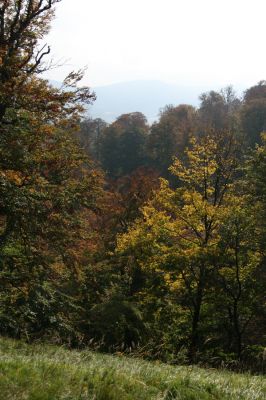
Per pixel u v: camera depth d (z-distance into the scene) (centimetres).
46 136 1577
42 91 1494
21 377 561
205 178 2267
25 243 1548
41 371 603
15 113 1497
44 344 1271
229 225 2050
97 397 564
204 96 10994
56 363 658
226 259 2066
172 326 2370
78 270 1712
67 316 1809
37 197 1477
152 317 2372
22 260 1591
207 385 688
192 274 2209
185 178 2306
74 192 1625
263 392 712
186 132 8156
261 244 2059
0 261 1518
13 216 1462
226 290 2114
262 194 2238
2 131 1476
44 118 1549
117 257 2692
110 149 9794
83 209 1705
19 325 1620
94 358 895
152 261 2228
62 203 1534
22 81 1475
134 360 957
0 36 1553
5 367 584
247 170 2298
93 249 1736
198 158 2275
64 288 2258
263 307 2173
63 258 1625
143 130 9931
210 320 2311
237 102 11288
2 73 1484
